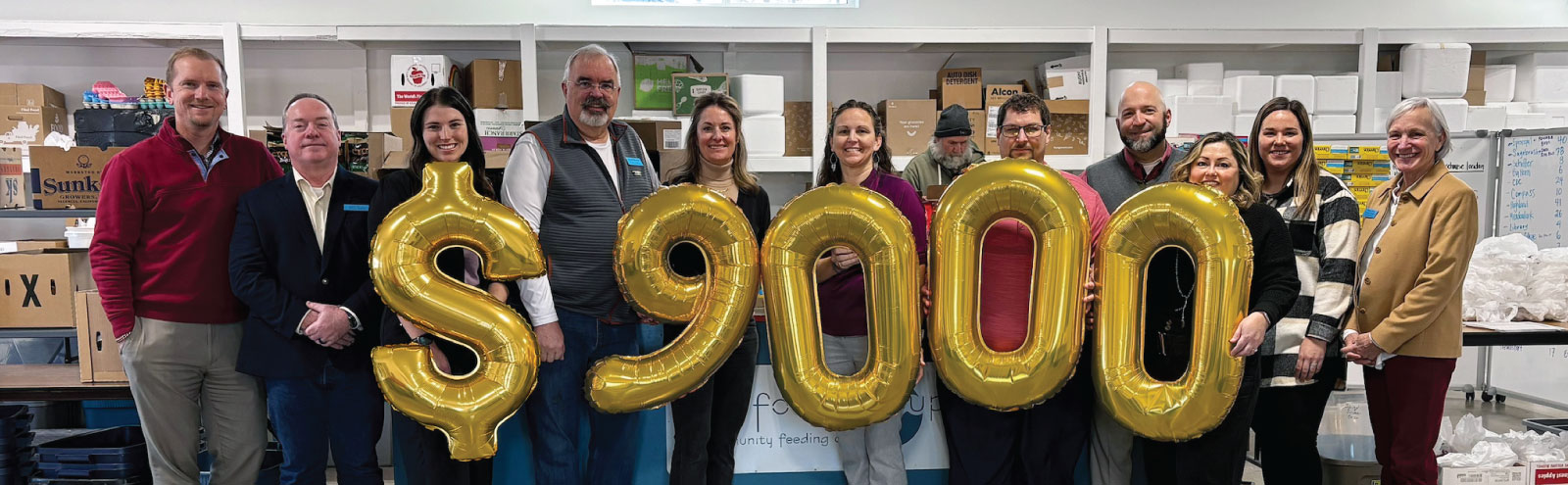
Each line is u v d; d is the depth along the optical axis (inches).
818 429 93.3
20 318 119.5
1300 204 84.2
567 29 152.6
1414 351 84.1
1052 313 72.7
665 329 85.4
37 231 168.9
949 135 115.6
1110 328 74.1
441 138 77.4
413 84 150.9
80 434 117.1
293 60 169.3
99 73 166.6
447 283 71.4
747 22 177.2
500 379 71.9
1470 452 106.3
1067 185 72.5
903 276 72.9
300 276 79.6
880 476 87.7
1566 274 108.4
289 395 80.9
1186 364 77.4
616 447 81.7
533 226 75.5
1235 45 177.0
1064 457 83.3
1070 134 159.9
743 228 73.6
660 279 73.7
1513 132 154.3
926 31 155.4
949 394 83.4
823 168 90.9
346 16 169.6
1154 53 182.2
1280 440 90.0
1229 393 71.9
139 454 110.0
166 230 81.7
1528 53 172.4
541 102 172.4
